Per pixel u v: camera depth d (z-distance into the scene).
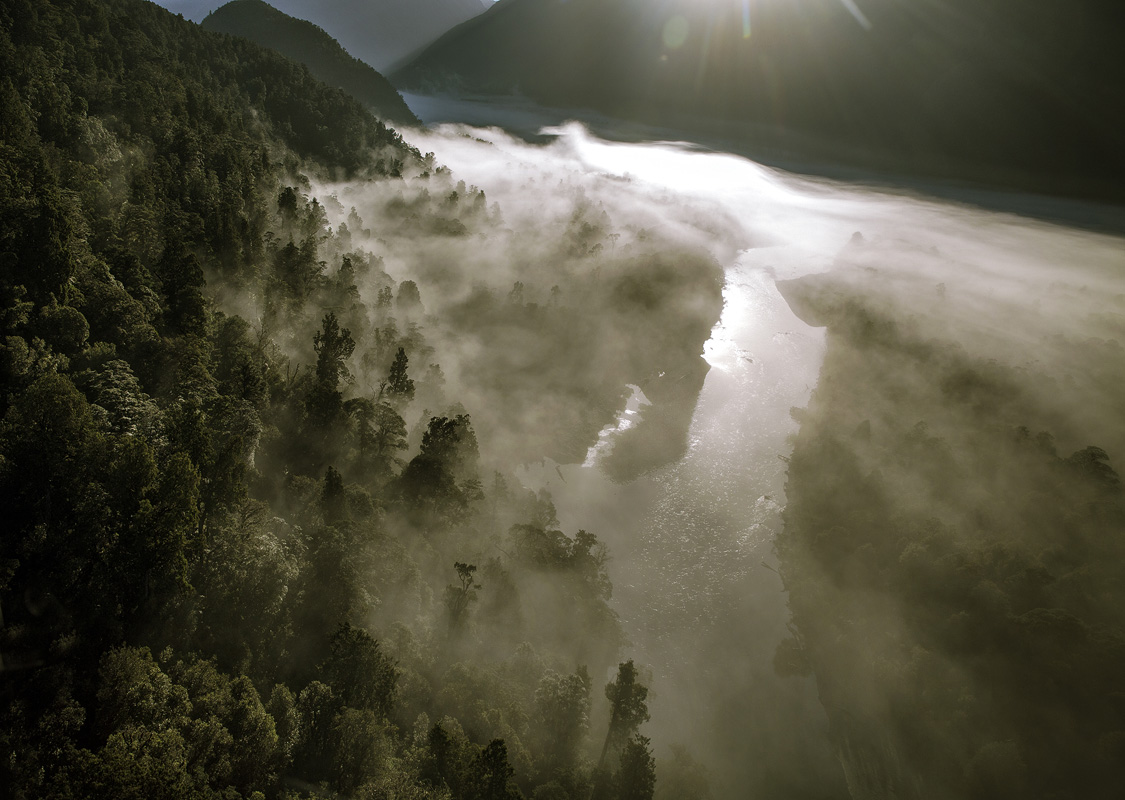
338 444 109.75
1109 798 99.19
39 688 51.97
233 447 71.31
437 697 76.56
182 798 45.56
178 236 123.12
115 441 69.81
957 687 114.31
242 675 62.28
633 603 140.88
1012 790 103.44
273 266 164.25
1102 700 105.81
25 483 63.06
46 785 45.47
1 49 154.00
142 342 94.12
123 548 60.88
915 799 110.88
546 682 85.06
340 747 60.84
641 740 80.94
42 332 84.56
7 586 55.97
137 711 51.94
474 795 60.81
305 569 78.50
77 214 111.62
